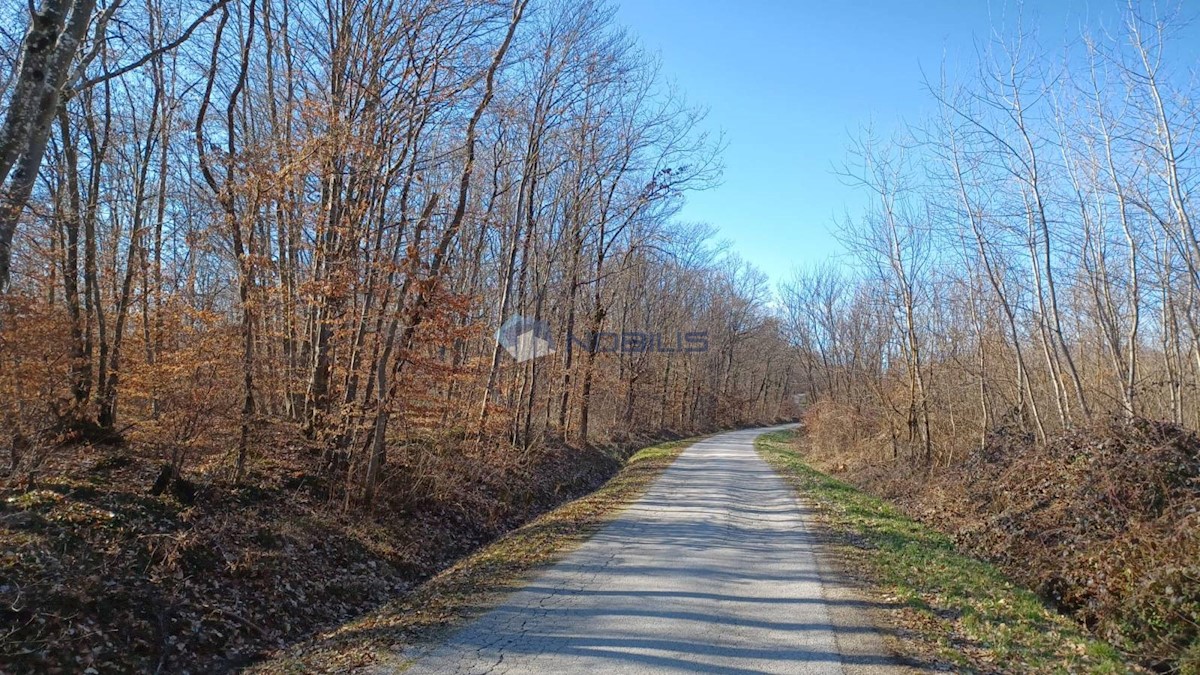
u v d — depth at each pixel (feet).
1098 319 59.11
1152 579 25.90
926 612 24.03
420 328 38.14
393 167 44.11
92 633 19.51
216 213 42.91
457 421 58.34
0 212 19.11
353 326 39.09
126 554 23.49
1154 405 51.31
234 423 32.45
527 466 62.85
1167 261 45.19
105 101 43.98
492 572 29.84
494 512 48.06
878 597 25.96
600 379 101.40
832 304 134.72
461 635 21.44
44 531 22.81
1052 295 50.70
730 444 125.59
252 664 21.49
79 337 34.94
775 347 234.58
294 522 31.71
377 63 40.50
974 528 42.91
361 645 21.12
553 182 84.74
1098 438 40.14
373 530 35.47
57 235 34.73
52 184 44.70
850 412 100.27
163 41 45.83
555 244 82.28
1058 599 30.53
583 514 45.37
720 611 23.77
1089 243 52.31
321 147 37.81
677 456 92.73
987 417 70.03
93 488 27.58
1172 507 30.89
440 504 43.86
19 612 18.81
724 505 48.93
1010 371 69.77
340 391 43.06
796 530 39.86
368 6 41.55
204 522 28.07
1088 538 33.01
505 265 76.02
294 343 47.01
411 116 41.52
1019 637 22.30
